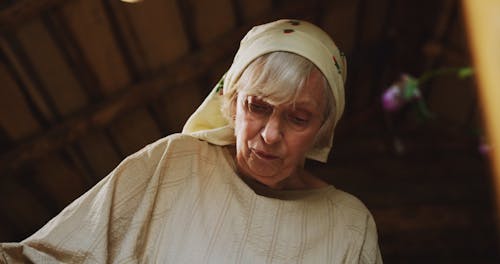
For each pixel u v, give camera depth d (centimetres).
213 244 105
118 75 304
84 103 308
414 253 443
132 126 334
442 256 443
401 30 406
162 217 108
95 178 348
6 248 104
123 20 277
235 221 107
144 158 112
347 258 111
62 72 284
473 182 458
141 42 295
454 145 475
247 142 103
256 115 101
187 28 307
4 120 286
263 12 333
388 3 384
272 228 108
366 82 443
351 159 480
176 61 319
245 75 99
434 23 389
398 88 251
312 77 99
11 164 303
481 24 140
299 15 341
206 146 114
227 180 110
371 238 115
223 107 110
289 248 107
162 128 351
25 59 266
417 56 419
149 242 106
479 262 439
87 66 289
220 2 305
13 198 326
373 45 412
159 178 110
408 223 446
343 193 118
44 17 254
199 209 108
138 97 312
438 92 435
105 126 317
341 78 105
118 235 107
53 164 322
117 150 343
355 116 475
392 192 459
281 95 96
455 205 450
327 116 105
